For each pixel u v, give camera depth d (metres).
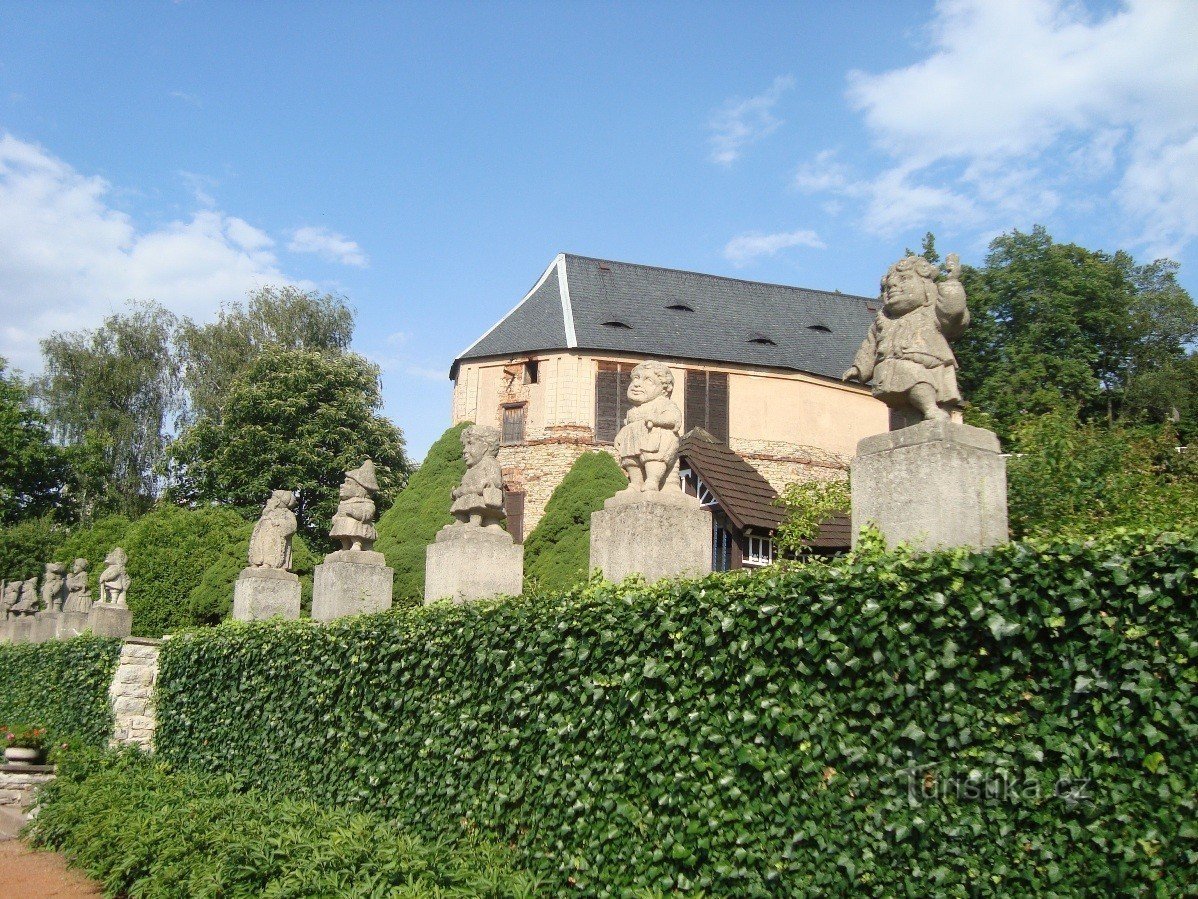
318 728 13.45
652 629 8.41
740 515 23.11
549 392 43.38
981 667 6.19
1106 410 35.97
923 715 6.39
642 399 11.29
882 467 8.43
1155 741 5.38
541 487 42.41
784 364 44.72
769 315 49.69
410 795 11.32
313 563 30.66
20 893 12.41
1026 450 13.84
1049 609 5.86
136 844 12.08
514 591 13.86
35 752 18.58
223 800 13.13
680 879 7.77
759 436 43.72
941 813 6.22
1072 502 12.57
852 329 50.78
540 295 47.62
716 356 44.50
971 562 6.26
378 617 12.77
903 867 6.36
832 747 6.85
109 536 41.00
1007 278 37.31
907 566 6.61
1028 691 5.96
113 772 16.23
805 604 7.16
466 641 10.84
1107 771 5.57
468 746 10.54
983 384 35.03
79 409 51.81
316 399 46.16
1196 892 5.19
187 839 11.66
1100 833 5.53
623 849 8.37
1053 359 34.78
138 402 53.06
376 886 9.15
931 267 8.94
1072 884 5.62
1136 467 13.98
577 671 9.22
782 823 7.11
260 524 19.78
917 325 8.67
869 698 6.71
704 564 10.78
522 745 9.80
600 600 9.13
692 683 7.99
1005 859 5.88
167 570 31.55
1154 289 40.62
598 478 32.19
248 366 50.97
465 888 8.75
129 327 53.38
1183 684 5.34
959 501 8.05
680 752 7.98
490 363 44.91
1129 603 5.58
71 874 13.33
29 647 23.66
